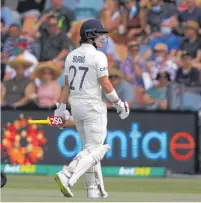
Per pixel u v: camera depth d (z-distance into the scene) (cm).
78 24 5959
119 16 6156
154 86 5153
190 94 5050
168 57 5784
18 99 5181
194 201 2595
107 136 4869
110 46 5728
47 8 6191
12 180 4303
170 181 4547
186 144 4984
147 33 6100
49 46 5894
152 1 6212
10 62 5281
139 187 3978
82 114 2736
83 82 2723
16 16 6162
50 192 3188
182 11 6206
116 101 2734
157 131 4947
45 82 5244
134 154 4912
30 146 4838
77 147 4822
